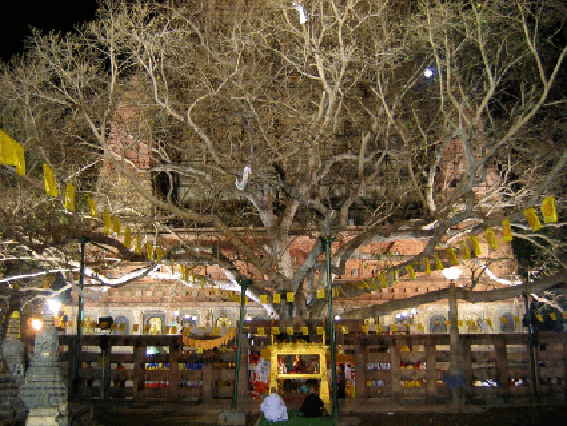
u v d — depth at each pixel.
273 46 34.38
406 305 23.36
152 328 37.03
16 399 12.92
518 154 34.47
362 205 36.81
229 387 20.92
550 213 14.51
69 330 36.59
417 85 35.44
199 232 35.78
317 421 17.34
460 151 36.28
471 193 22.23
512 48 31.16
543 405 19.83
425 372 20.38
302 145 27.00
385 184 35.56
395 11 33.47
